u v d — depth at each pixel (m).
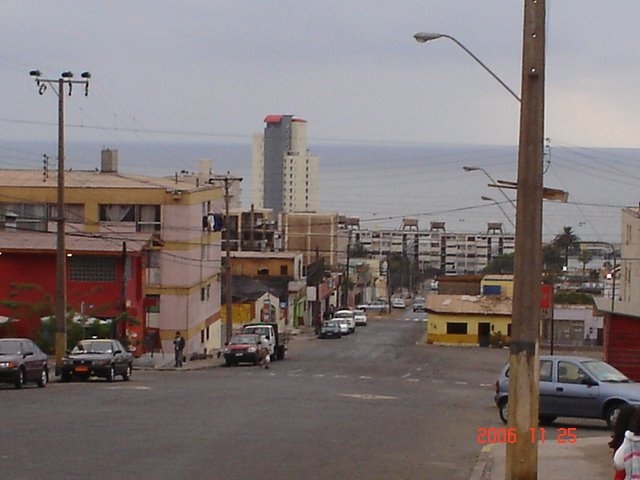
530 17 13.47
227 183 71.62
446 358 70.50
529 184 13.51
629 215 80.06
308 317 116.50
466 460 18.50
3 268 58.47
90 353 39.66
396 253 179.50
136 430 20.70
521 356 13.64
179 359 55.34
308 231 152.62
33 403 26.89
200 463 16.67
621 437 10.46
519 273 13.61
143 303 62.75
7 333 56.03
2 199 66.38
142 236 62.78
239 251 117.56
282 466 16.73
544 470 16.94
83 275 58.56
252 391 33.72
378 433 22.03
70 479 14.80
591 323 85.75
